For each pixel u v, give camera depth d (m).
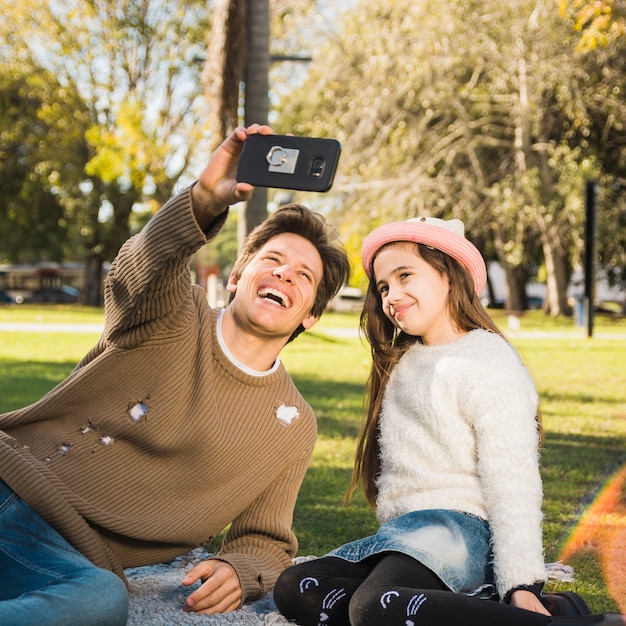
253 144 2.60
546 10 21.48
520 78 22.69
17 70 30.59
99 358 2.78
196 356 2.85
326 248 3.00
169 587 3.18
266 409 2.96
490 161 25.53
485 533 2.70
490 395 2.73
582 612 2.57
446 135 24.33
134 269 2.65
